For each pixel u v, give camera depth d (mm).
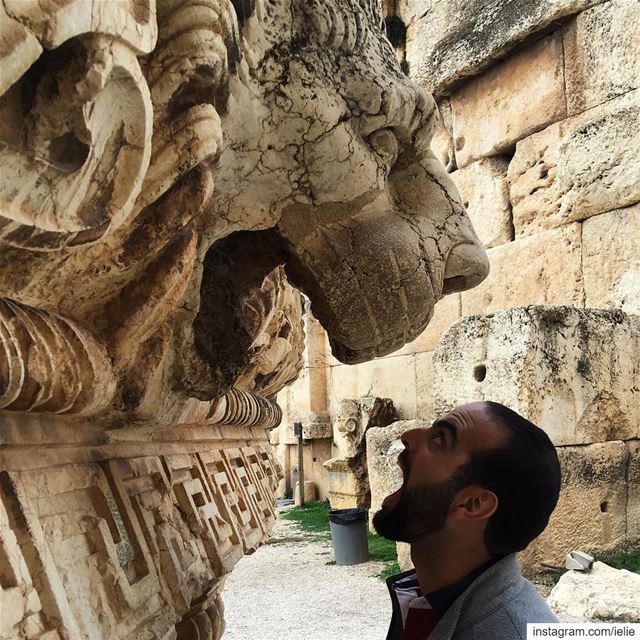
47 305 1087
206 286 1568
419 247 1531
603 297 5684
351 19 1398
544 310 4543
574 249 5914
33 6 658
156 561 1400
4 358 908
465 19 7238
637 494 4762
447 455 1239
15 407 1004
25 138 770
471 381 4777
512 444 1207
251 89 1261
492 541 1203
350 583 5137
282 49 1310
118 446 1461
